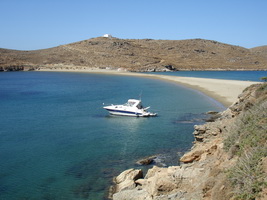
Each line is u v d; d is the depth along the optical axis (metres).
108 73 158.50
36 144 28.80
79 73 158.88
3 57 192.25
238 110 23.12
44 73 159.12
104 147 27.64
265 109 14.77
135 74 149.50
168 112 45.59
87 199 17.34
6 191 18.70
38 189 18.95
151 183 16.03
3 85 93.25
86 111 47.06
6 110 47.78
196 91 71.88
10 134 32.56
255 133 12.77
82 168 22.41
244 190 9.38
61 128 35.50
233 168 10.88
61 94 69.75
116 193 16.69
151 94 67.88
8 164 23.36
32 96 66.31
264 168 9.81
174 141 29.19
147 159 23.20
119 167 22.41
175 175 14.73
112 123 38.34
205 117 41.25
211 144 19.39
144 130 34.25
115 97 63.59
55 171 21.89
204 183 12.28
